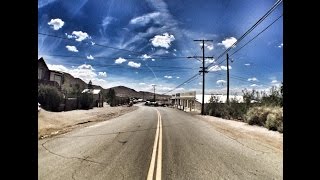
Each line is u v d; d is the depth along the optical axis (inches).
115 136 572.4
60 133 618.8
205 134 627.2
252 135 608.7
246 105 1127.6
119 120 1053.8
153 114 1509.6
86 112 1363.2
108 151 400.5
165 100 5905.5
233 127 804.6
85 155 367.9
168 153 390.0
